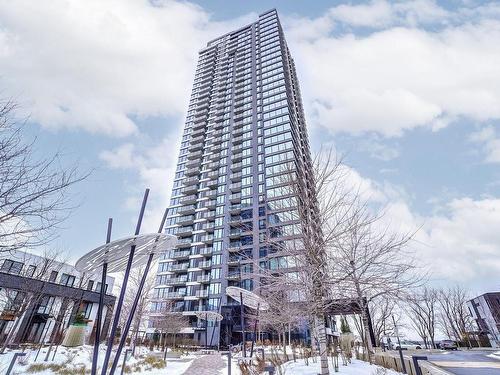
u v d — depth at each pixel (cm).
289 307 1181
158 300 4616
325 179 955
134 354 2167
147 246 499
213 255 5416
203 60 9531
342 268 852
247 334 4338
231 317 4603
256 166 5984
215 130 7506
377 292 950
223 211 5928
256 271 1113
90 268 474
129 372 1386
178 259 5919
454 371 1123
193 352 3459
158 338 4488
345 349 1540
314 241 833
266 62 7719
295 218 916
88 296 3192
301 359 1566
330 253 871
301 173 964
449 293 4700
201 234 5997
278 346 3012
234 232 5344
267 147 5959
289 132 5878
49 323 2705
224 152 6894
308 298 871
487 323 4928
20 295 2106
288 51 8738
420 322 4275
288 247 897
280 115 6322
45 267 2159
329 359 1319
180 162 7662
